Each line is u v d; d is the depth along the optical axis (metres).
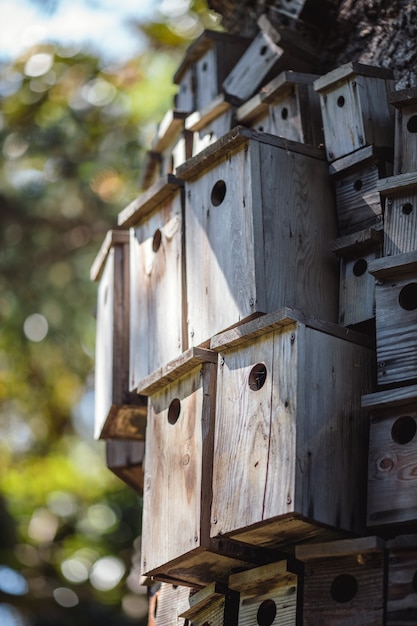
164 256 9.87
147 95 20.16
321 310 9.01
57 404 21.84
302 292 8.98
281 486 7.78
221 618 8.59
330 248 9.17
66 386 21.59
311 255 9.10
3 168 20.55
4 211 20.66
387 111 9.48
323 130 9.73
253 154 9.05
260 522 7.82
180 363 8.70
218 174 9.29
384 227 8.63
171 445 8.79
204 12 20.22
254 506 7.89
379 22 10.32
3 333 20.92
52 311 20.80
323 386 8.03
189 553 8.33
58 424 22.12
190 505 8.42
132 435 11.24
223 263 9.07
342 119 9.48
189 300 9.37
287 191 9.15
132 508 22.72
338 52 10.66
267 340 8.21
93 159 20.23
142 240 10.27
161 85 20.17
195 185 9.53
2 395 21.56
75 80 20.31
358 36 10.48
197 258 9.35
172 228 9.80
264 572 8.23
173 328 9.59
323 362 8.09
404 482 7.77
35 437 22.22
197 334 9.20
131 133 20.22
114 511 22.72
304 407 7.91
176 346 9.49
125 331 10.84
